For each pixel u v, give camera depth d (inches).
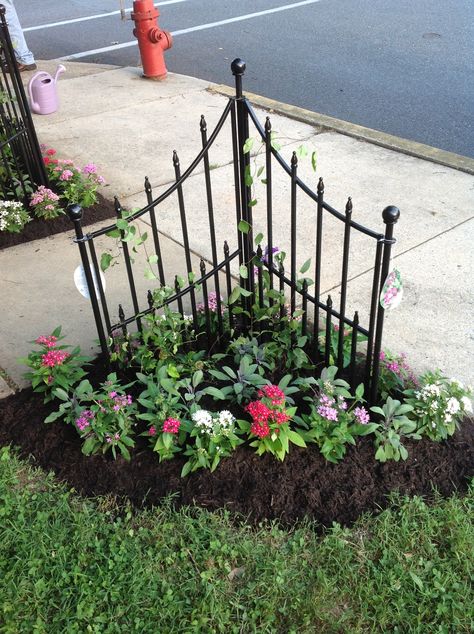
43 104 248.4
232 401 107.3
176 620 79.8
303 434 99.1
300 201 175.6
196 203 179.3
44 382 113.0
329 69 293.3
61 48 354.0
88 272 101.0
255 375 105.7
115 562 85.8
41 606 81.5
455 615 78.4
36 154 177.2
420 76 279.9
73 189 177.6
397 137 212.8
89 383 110.5
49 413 109.7
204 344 122.6
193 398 103.7
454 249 152.6
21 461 101.7
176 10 418.3
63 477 99.0
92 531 89.7
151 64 280.5
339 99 257.3
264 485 95.2
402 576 82.5
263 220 167.8
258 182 187.3
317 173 191.6
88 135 228.2
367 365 101.8
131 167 202.7
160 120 238.8
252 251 116.9
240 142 107.1
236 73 100.6
